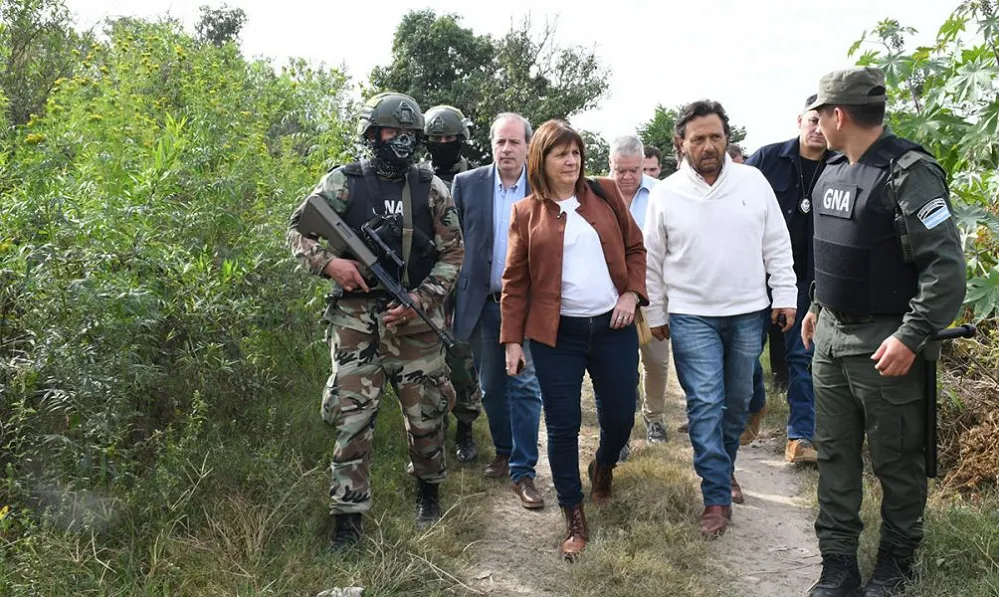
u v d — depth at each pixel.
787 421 5.21
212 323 4.12
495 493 4.27
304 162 6.65
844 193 3.00
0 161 3.96
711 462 3.79
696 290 3.80
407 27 31.25
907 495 3.05
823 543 3.19
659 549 3.54
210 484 3.49
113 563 3.02
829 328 3.14
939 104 4.86
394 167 3.54
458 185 4.35
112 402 3.40
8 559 2.91
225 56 7.42
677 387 6.57
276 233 4.91
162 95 6.53
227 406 4.12
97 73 6.66
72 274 3.56
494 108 27.53
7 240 3.45
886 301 2.92
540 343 3.57
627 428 3.73
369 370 3.46
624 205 3.71
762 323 3.92
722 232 3.76
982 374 4.40
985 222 4.27
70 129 5.07
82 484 3.23
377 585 3.11
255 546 3.20
